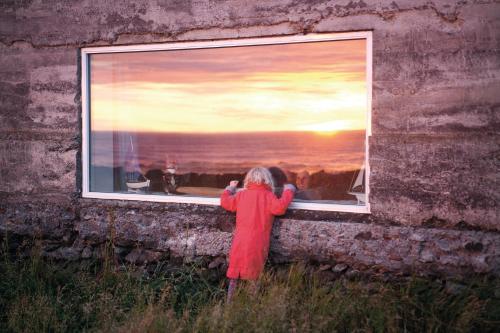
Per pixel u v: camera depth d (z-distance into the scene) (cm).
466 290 393
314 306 395
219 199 498
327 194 508
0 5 534
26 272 495
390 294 397
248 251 441
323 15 443
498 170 402
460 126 409
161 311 404
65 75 521
